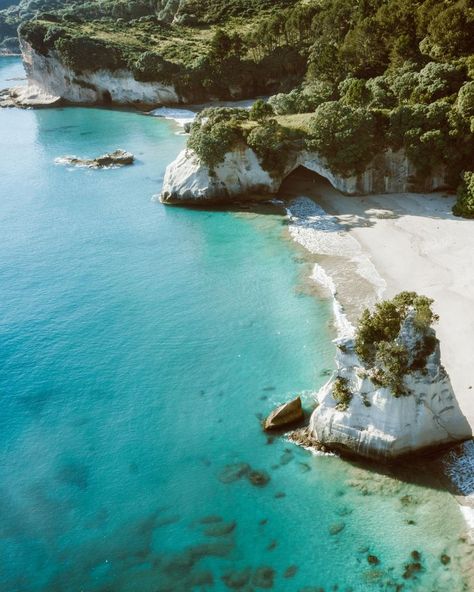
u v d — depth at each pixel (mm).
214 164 70312
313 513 30828
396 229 60312
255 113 74625
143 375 43125
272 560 28719
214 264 58406
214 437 36812
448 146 65188
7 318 51312
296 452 34812
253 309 50188
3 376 43844
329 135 68875
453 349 40531
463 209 60562
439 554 27812
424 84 71500
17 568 29266
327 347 44250
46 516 32156
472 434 33594
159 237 65688
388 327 31719
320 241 60469
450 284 48812
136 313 51125
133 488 33625
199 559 29141
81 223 71188
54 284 56906
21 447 37125
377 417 32344
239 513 31422
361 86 74438
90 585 28281
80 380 43031
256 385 41094
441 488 31047
